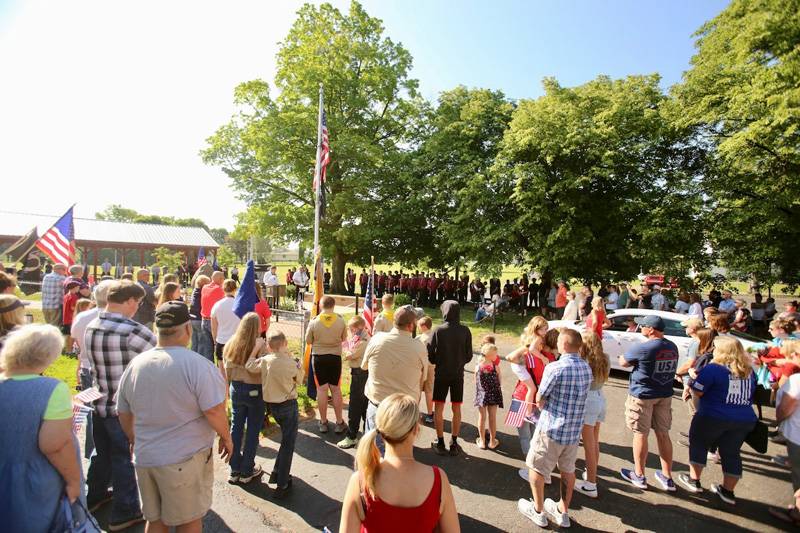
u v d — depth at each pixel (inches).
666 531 162.9
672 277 675.4
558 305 625.0
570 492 161.6
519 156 751.1
